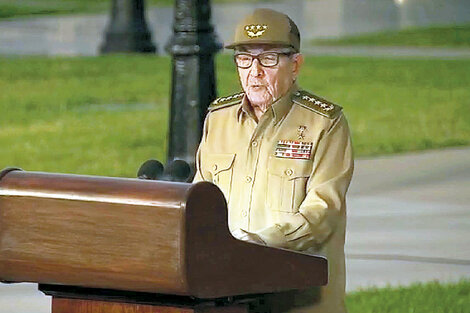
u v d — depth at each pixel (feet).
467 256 88.22
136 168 131.64
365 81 197.88
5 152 140.15
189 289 35.04
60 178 37.35
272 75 43.73
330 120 43.73
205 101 91.81
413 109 169.68
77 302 39.06
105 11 317.83
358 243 92.22
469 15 290.97
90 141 147.13
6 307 76.07
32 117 165.68
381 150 137.69
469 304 72.43
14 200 37.40
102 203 35.99
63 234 36.73
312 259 39.34
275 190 43.70
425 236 94.84
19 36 264.52
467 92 185.68
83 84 194.49
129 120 161.17
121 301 38.17
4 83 194.39
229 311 38.37
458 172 123.65
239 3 320.29
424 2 310.24
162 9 308.81
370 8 305.94
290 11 304.71
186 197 34.81
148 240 35.32
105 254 36.06
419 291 75.56
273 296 43.19
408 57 227.61
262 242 40.88
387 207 106.42
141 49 234.38
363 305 72.02
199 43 91.25
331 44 249.75
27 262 37.47
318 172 43.42
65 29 279.69
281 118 44.19
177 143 92.12
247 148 44.50
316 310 43.09
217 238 35.81
